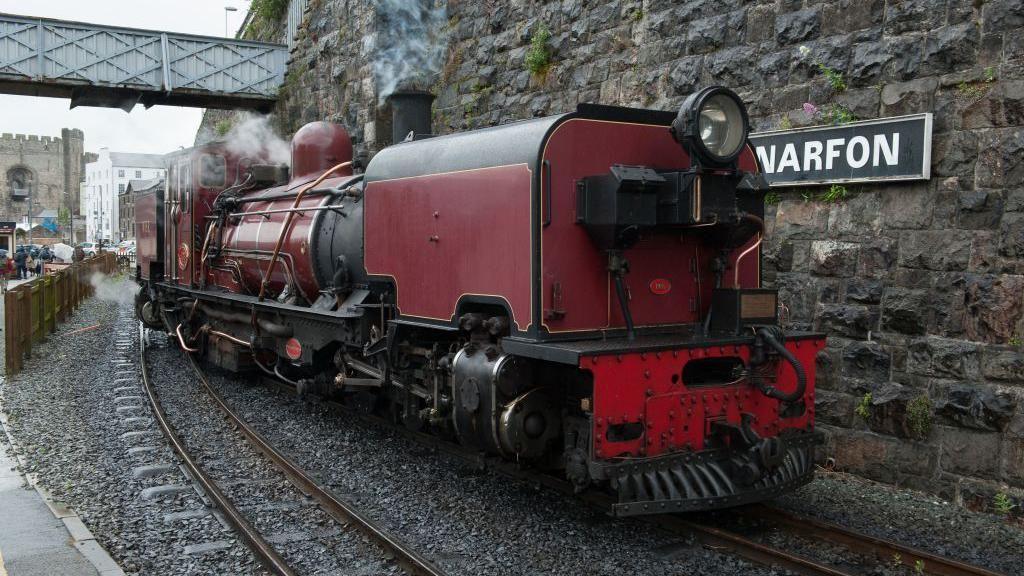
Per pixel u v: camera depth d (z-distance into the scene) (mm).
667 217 5082
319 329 8039
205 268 11438
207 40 16766
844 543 4957
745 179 5414
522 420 5211
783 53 6992
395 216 6539
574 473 4957
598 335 5215
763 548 4695
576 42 9289
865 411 6367
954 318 5875
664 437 4895
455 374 5668
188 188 11695
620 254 5176
